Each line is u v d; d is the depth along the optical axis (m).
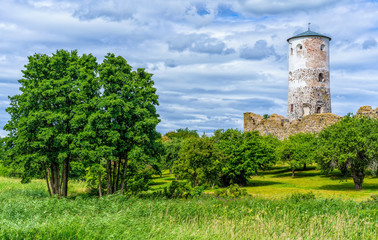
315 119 60.81
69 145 25.61
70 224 10.72
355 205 17.52
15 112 27.88
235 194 23.23
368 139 37.66
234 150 45.91
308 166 63.12
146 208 16.00
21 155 26.66
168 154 53.31
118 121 25.94
